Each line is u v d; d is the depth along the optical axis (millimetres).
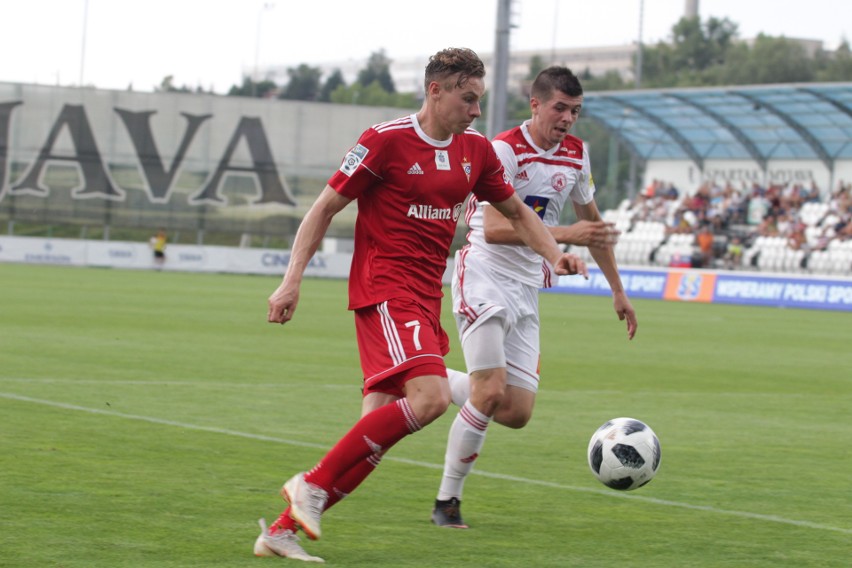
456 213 15750
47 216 113875
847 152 110062
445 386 14742
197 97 115938
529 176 19047
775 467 23172
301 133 118125
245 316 59500
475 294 17938
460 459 16594
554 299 96375
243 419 26531
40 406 26750
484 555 15023
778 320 77188
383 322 15047
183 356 39875
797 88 95875
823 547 16328
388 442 14445
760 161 117062
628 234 122438
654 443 17859
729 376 41844
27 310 56312
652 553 15578
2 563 13570
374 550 15039
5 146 112688
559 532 16641
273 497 18000
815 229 109875
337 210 15156
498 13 93062
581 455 23578
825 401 35406
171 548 14578
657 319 73812
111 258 111812
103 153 114500
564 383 37625
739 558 15492
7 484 17984
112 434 23406
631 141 126125
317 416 27578
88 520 15914
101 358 37844
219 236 131875
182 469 20000
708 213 119125
